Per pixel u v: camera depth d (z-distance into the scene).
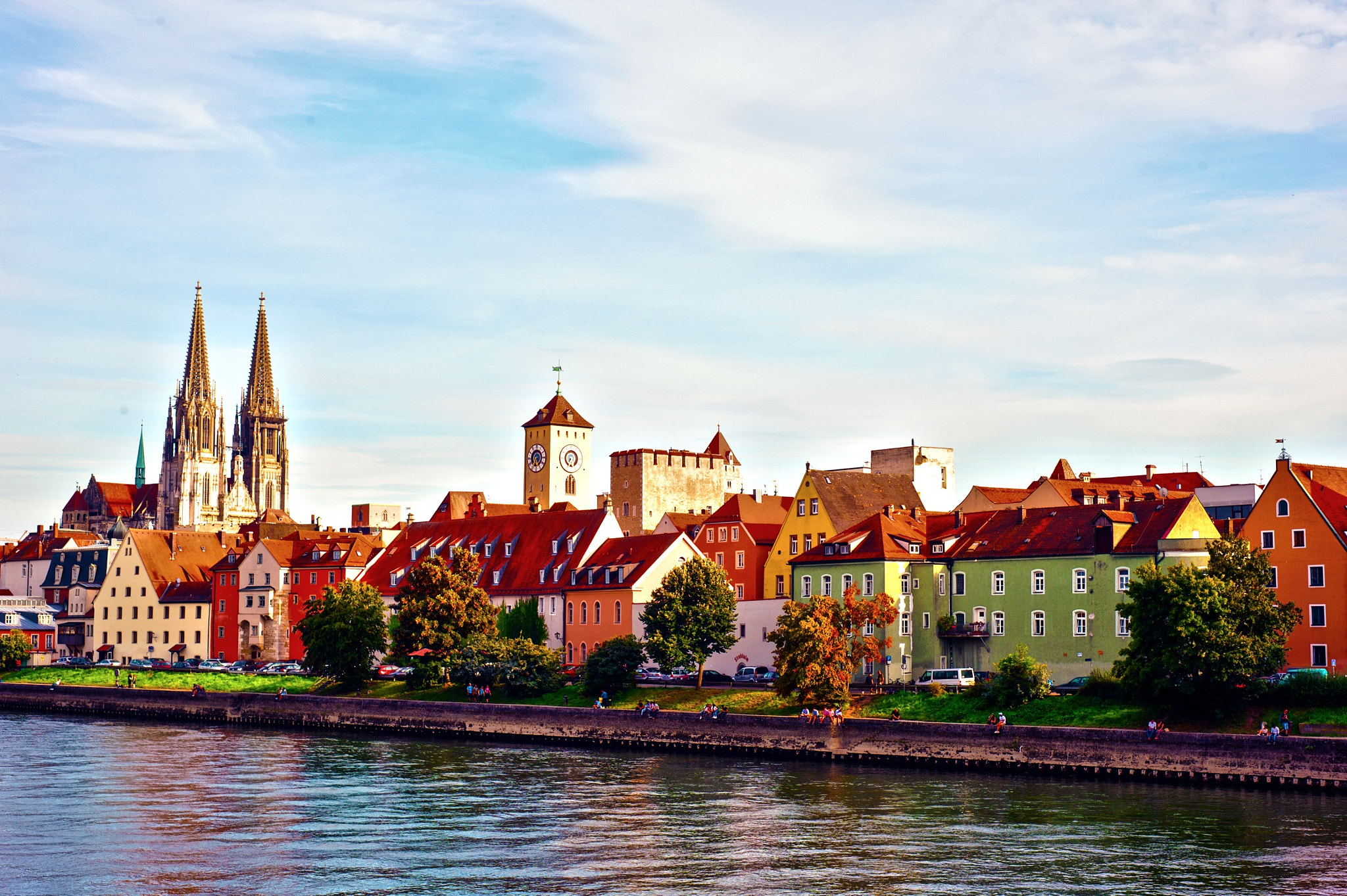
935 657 150.25
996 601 146.12
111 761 130.88
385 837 91.75
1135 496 166.88
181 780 117.31
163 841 90.56
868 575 153.75
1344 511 132.50
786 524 175.62
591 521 195.25
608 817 97.94
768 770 119.31
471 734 151.50
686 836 91.56
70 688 195.25
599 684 149.88
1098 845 87.38
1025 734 114.94
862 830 92.81
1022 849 86.69
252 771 122.56
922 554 153.50
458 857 85.81
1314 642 130.12
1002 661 127.38
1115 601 136.38
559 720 143.88
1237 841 87.56
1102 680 121.25
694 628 150.88
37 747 143.00
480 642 163.50
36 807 103.31
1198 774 106.38
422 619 166.50
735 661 171.25
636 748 137.25
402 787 112.12
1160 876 80.12
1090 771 111.25
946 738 118.94
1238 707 113.19
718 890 78.06
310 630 178.50
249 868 83.38
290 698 169.88
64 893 77.94
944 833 91.50
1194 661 112.25
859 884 79.06
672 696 146.50
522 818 97.69
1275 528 133.38
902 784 110.50
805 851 86.88
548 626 186.75
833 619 134.50
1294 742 102.38
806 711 129.62
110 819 98.38
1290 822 92.19
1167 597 114.62
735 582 186.25
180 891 78.38
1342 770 100.06
